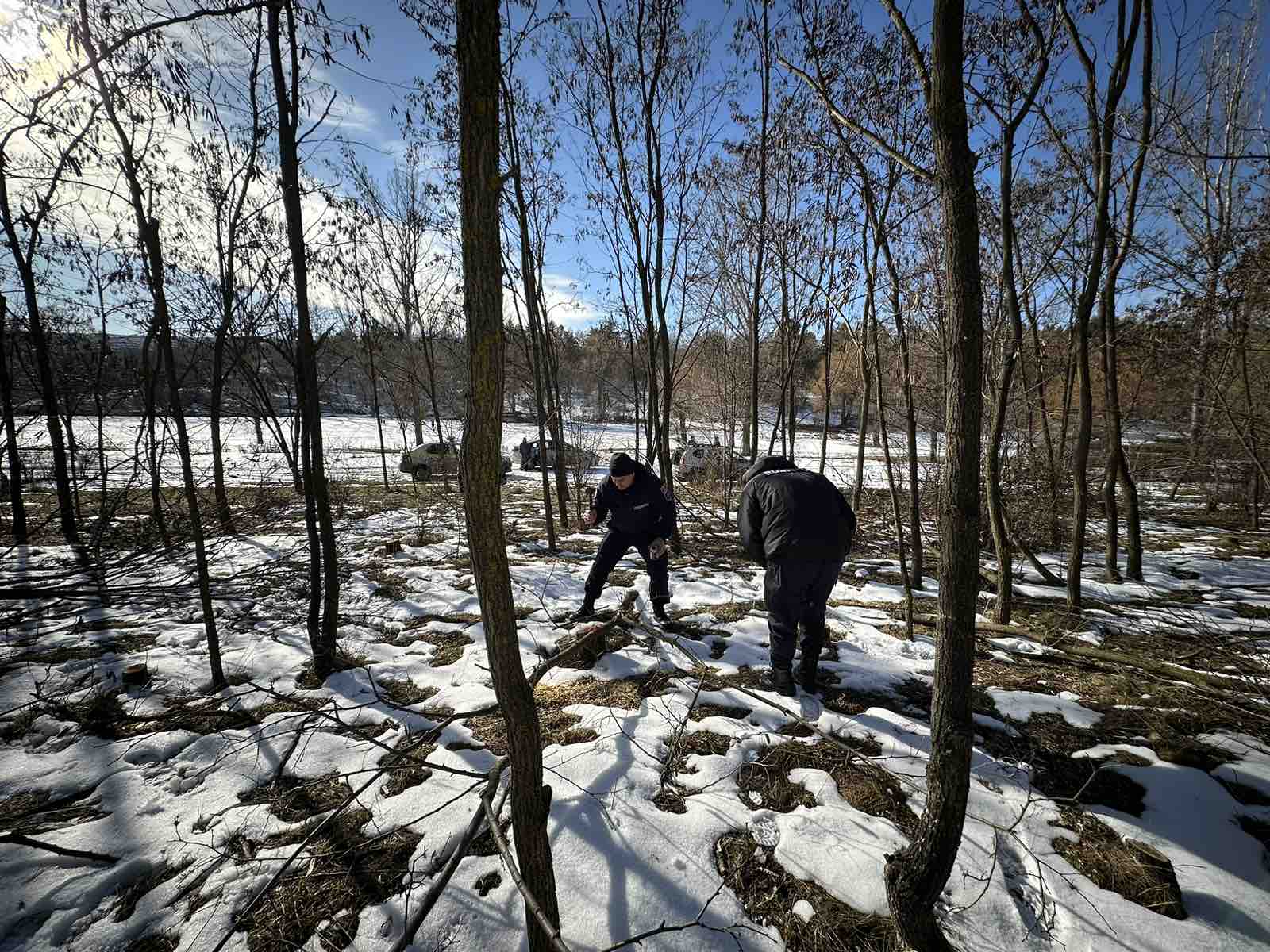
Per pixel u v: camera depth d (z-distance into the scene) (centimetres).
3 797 257
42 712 322
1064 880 207
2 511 830
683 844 223
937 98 149
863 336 513
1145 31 457
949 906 197
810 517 320
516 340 962
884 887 203
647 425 838
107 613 463
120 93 312
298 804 251
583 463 1213
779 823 237
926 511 905
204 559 346
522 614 485
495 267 118
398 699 343
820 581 329
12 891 206
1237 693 321
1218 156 355
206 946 187
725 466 988
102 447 631
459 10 111
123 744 295
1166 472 814
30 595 339
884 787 256
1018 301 412
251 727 311
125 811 247
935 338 611
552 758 277
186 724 312
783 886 207
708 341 1015
